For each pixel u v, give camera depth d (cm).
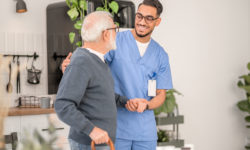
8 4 371
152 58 268
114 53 260
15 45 366
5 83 347
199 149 461
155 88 267
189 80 452
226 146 483
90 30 191
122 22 347
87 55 185
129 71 261
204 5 461
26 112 322
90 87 184
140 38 262
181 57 445
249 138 496
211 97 470
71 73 178
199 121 461
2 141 119
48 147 106
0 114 122
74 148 193
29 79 364
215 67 472
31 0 378
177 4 440
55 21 369
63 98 175
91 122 183
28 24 378
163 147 388
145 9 251
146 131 263
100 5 330
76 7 318
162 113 426
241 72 492
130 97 261
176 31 440
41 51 378
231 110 487
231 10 483
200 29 458
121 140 260
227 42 480
